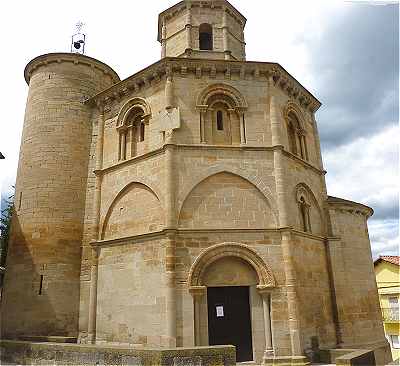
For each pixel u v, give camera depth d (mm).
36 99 24219
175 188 17953
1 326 20672
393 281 41188
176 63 20078
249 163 18969
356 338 20359
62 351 15148
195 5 25375
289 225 18094
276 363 15883
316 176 22859
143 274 17750
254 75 20688
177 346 15734
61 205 21656
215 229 17500
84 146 23266
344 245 22234
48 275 20422
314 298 18750
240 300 17391
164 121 19453
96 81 25250
